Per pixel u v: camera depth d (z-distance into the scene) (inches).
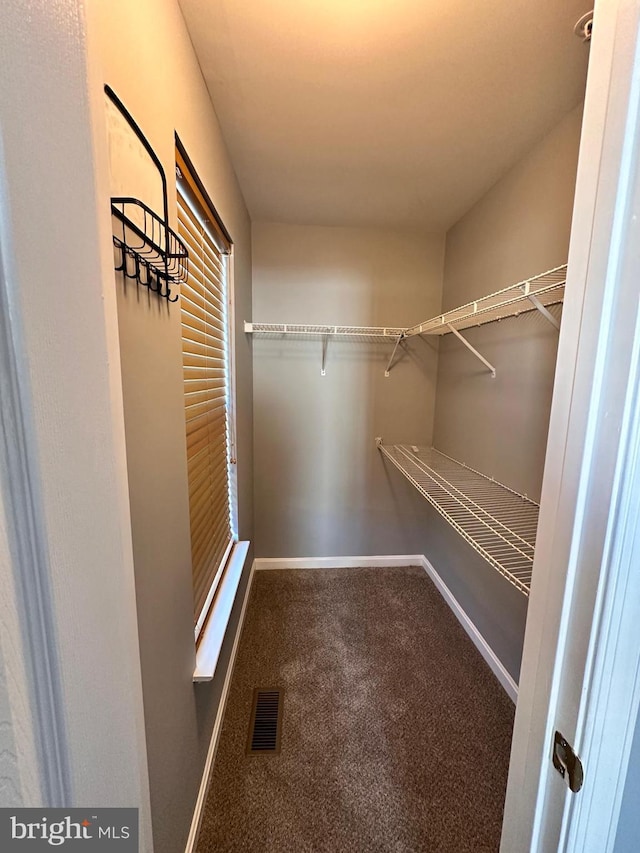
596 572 15.8
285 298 91.9
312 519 102.0
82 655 13.6
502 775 49.6
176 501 35.3
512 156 60.4
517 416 61.9
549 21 36.9
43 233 11.5
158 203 30.1
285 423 97.0
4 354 10.6
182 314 41.7
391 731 55.6
